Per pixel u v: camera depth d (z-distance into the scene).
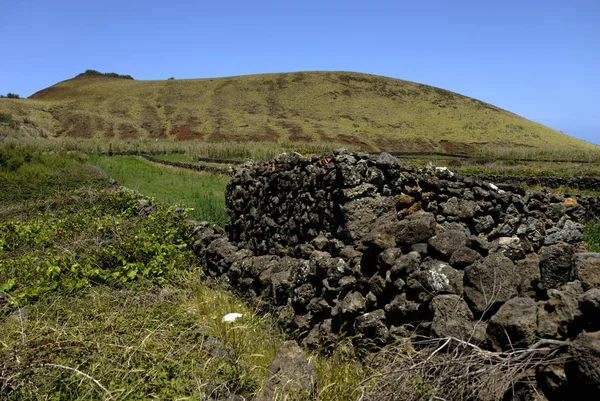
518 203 6.23
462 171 26.22
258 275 6.37
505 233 6.06
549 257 3.41
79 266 7.07
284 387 3.50
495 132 89.19
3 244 9.78
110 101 104.19
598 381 2.35
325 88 110.50
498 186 6.48
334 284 4.87
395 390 3.20
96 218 10.77
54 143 47.53
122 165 29.61
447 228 5.58
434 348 3.38
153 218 9.84
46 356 3.97
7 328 4.70
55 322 4.87
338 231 5.56
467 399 2.92
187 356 4.12
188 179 22.55
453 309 3.55
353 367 4.14
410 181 5.72
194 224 9.25
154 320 4.86
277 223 7.33
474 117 98.56
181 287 6.93
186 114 93.62
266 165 8.09
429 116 98.19
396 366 3.48
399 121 93.62
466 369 2.95
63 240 9.29
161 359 4.00
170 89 112.25
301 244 6.47
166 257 7.95
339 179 5.59
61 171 22.77
